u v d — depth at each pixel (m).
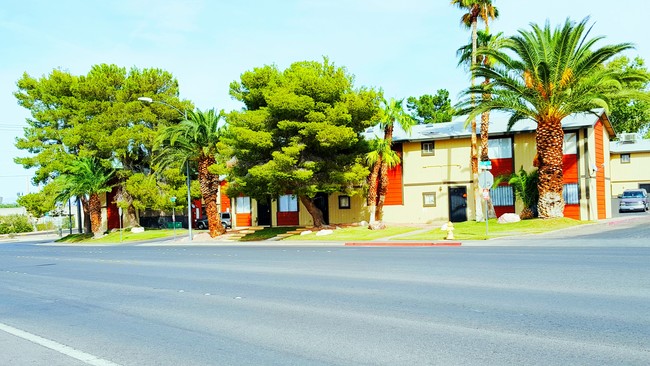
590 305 8.88
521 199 33.47
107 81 52.50
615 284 10.74
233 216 44.91
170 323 9.34
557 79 27.84
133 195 50.53
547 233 25.44
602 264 13.90
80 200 58.34
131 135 49.44
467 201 36.78
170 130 38.34
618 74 27.28
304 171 31.53
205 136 38.12
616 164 54.53
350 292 11.56
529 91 28.06
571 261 14.86
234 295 12.09
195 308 10.70
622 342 6.69
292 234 35.69
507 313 8.61
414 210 38.28
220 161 37.84
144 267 20.41
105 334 8.73
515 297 9.90
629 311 8.34
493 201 36.16
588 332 7.23
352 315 9.12
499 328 7.67
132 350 7.55
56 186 50.84
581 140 33.50
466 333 7.48
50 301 12.65
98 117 50.38
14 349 8.00
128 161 53.84
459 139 37.09
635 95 26.59
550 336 7.11
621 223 29.22
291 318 9.16
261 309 10.17
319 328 8.28
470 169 36.75
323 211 40.78
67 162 49.81
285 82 33.62
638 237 21.50
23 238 72.56
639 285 10.52
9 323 10.14
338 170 33.72
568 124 33.72
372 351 6.80
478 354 6.44
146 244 40.38
